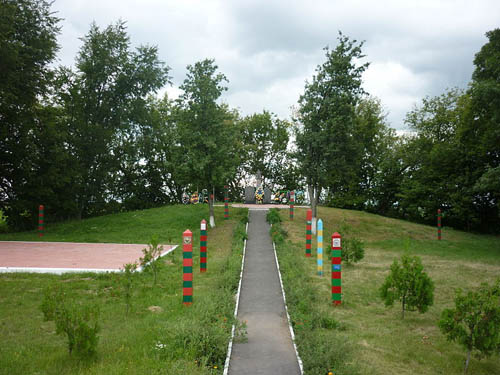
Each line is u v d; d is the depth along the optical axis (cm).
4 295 1156
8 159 2811
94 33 3531
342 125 2317
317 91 2405
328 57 2402
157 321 927
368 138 4406
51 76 2962
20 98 2708
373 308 1136
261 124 5109
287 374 686
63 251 1966
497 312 759
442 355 830
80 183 3425
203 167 2419
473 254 2309
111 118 3678
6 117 2719
